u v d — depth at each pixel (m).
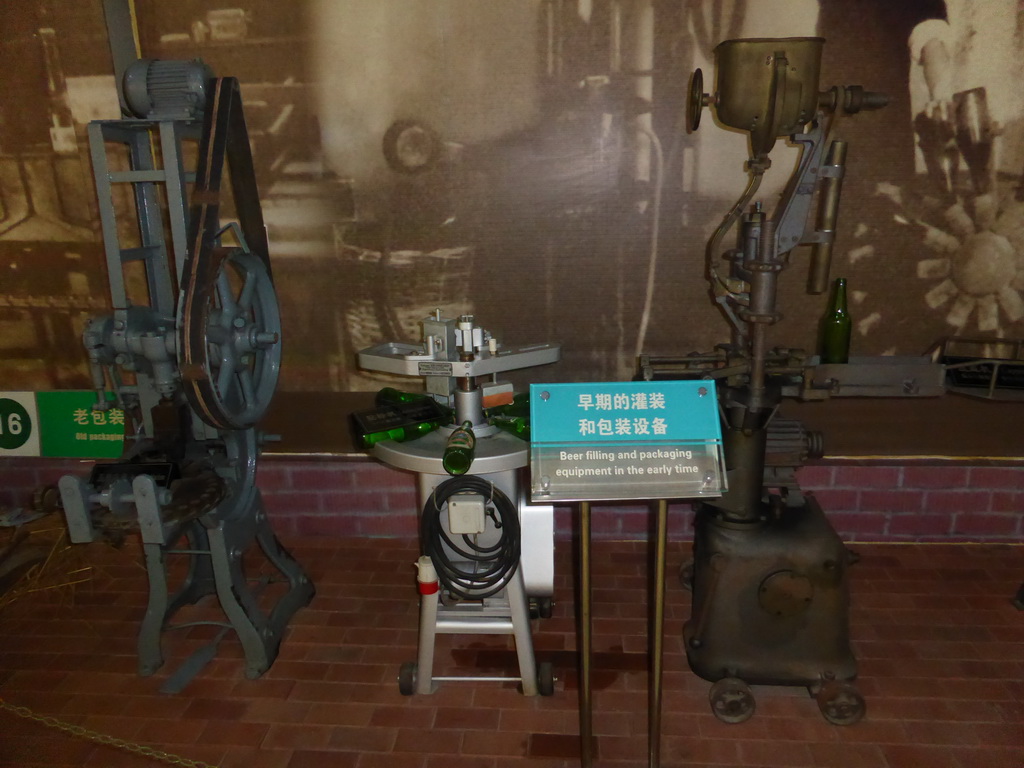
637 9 2.52
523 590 2.15
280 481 3.13
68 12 2.67
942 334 2.73
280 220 2.80
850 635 2.45
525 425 2.14
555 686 2.25
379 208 2.77
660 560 1.72
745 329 2.25
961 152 2.55
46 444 3.17
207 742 2.05
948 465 2.90
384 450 2.04
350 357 2.94
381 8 2.58
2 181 2.87
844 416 2.90
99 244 2.93
